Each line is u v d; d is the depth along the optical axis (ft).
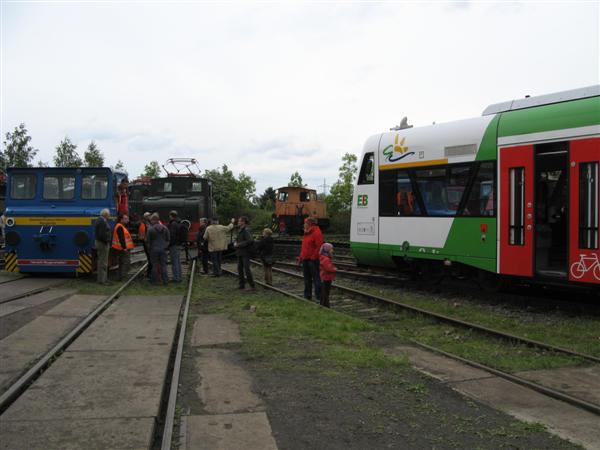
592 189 29.27
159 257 45.14
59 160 153.38
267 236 45.50
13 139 135.54
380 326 28.73
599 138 29.01
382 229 42.80
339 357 21.35
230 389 17.57
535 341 23.67
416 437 13.98
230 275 53.88
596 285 29.40
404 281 43.62
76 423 13.97
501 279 35.76
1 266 53.62
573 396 17.19
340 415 15.42
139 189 104.58
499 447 13.43
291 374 19.31
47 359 20.17
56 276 48.34
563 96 31.73
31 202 47.75
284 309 32.07
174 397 16.20
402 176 41.14
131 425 13.84
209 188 88.28
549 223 32.71
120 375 18.42
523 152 32.68
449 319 28.66
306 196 131.95
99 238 42.93
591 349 23.43
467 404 16.47
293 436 13.92
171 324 27.66
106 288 40.73
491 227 34.47
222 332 26.21
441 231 37.81
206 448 13.02
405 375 19.36
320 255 34.65
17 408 15.11
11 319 28.35
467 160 36.14
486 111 36.52
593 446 13.50
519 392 17.63
